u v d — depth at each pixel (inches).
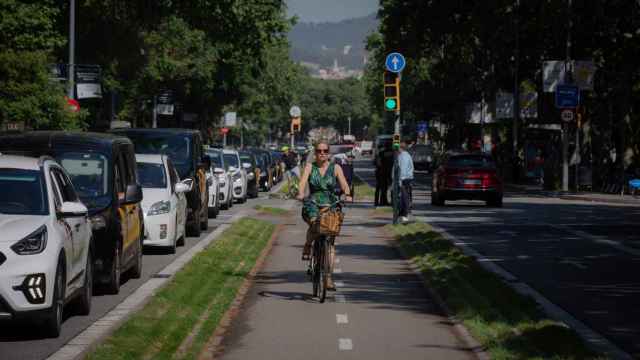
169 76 6003.9
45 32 3216.0
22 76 3117.6
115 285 1470.2
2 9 3061.0
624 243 2356.1
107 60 4992.6
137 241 1659.7
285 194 4862.2
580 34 5428.2
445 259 1907.0
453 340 1143.0
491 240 2423.7
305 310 1359.5
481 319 1215.6
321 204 1438.2
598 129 5880.9
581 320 1280.8
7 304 1074.1
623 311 1355.8
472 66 7367.1
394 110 2874.0
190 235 2513.5
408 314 1333.7
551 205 4042.8
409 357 1040.8
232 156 4281.5
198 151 2716.5
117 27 4886.8
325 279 1421.0
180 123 7170.3
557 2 5310.0
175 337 1093.1
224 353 1059.9
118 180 1566.2
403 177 3073.3
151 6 4758.9
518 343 1050.1
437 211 3597.4
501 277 1683.1
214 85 6796.3
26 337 1132.5
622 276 1739.7
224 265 1815.9
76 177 1509.6
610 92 5447.8
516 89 6446.9
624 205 4050.2
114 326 1175.6
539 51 6127.0
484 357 1022.4
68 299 1189.1
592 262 1959.9
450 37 6643.7
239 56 5836.6
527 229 2758.4
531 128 6545.3
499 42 6289.4
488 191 3814.0
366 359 1029.8
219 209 3521.2
